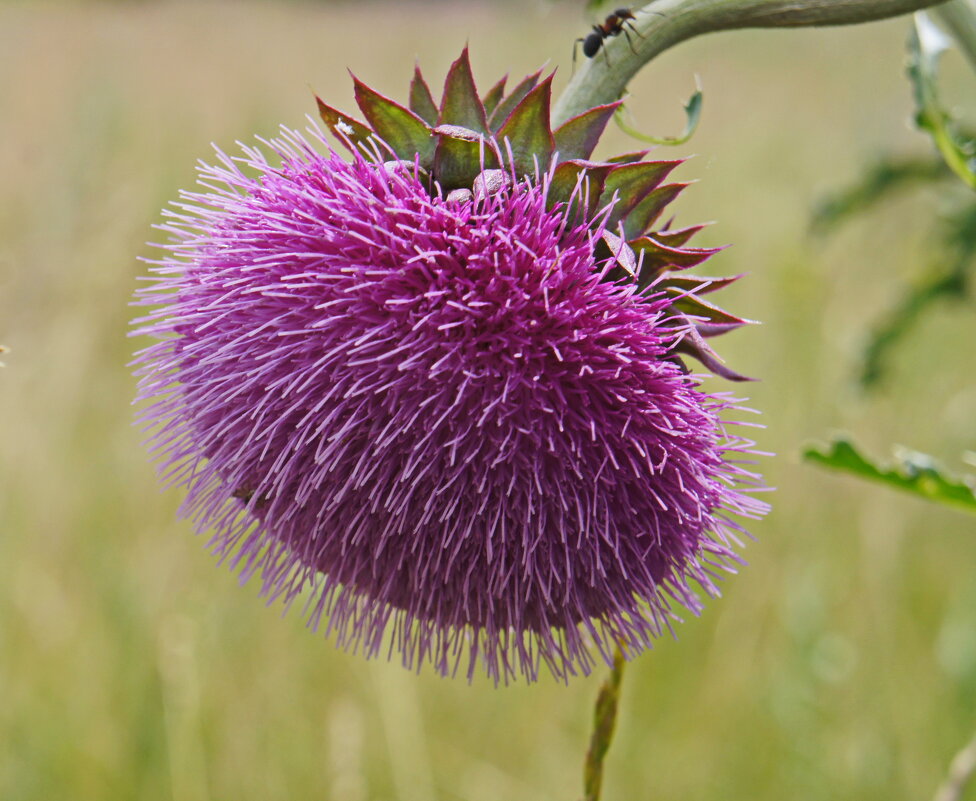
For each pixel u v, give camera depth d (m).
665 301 0.24
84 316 0.46
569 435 0.24
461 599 0.24
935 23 0.26
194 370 0.25
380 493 0.24
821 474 0.40
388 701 0.34
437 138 0.24
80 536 0.39
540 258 0.24
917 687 0.34
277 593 0.25
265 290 0.24
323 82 0.89
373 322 0.24
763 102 0.81
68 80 0.75
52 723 0.34
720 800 0.33
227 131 0.66
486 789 0.34
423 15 1.30
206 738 0.34
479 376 0.24
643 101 0.83
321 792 0.33
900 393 0.44
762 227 0.56
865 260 0.51
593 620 0.25
